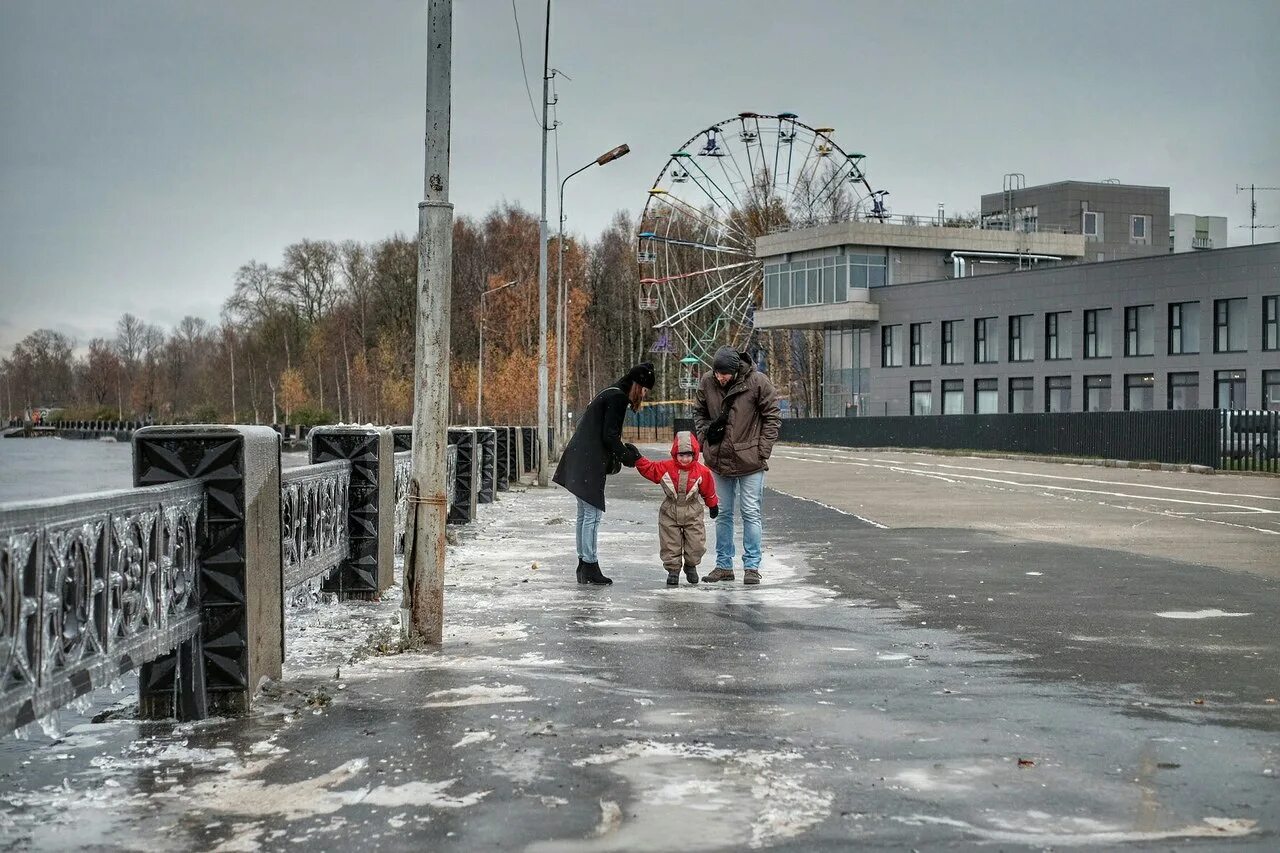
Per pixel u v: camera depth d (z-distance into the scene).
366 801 4.93
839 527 18.16
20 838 4.52
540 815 4.73
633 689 7.04
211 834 4.55
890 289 78.00
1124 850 4.32
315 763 5.49
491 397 90.44
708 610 10.19
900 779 5.20
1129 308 65.38
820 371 87.56
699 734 5.98
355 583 10.81
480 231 131.00
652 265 88.50
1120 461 39.91
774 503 23.48
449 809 4.82
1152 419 39.97
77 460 78.94
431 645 8.36
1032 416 48.91
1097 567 13.00
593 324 128.75
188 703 6.32
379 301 126.12
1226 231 101.81
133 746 5.80
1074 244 85.12
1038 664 7.76
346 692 6.96
